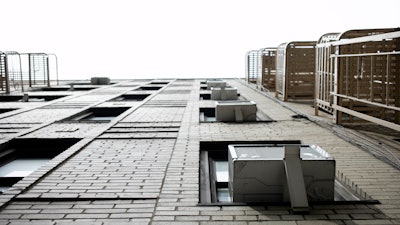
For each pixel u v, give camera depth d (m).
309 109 10.43
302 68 12.43
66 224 3.32
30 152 6.70
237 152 4.21
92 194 3.99
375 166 4.97
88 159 5.35
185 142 6.39
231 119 8.50
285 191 3.80
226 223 3.33
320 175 3.85
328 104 8.30
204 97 14.72
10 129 7.65
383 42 7.41
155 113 9.70
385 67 7.55
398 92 7.08
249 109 8.53
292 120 8.62
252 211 3.57
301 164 3.83
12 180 5.38
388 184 4.28
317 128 7.64
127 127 7.83
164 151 5.79
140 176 4.58
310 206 3.68
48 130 7.51
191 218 3.43
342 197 4.13
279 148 4.37
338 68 7.75
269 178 3.84
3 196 3.89
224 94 12.54
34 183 4.31
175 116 9.20
